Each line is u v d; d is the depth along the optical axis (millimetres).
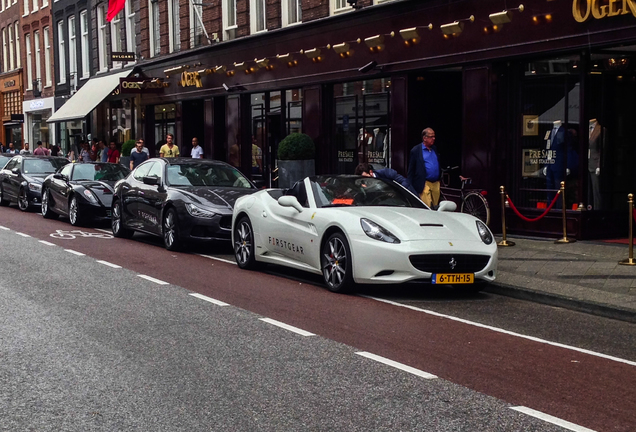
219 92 24719
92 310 8172
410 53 16344
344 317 7992
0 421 4754
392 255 8828
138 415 4879
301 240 10062
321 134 19641
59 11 41219
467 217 9852
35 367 5953
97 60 36219
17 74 48844
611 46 12469
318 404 5125
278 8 21516
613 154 13570
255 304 8641
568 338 7250
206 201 13125
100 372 5836
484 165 14672
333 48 18672
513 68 14414
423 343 6902
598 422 4840
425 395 5340
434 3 15586
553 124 13766
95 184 17969
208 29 25609
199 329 7328
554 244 13086
